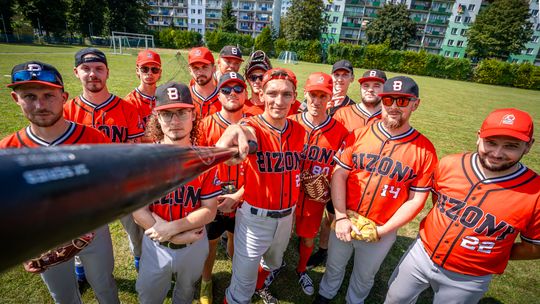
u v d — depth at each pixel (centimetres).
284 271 360
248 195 254
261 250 258
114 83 1340
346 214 272
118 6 5072
